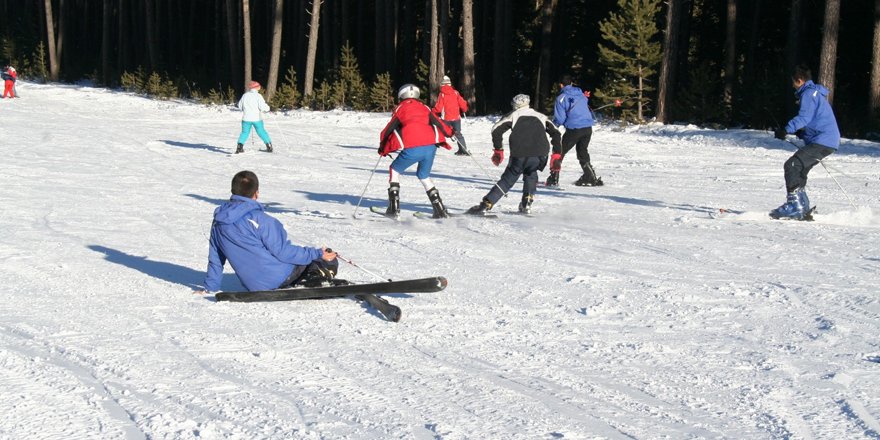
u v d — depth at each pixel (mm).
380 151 11109
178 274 7730
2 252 8648
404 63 42281
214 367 5023
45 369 4941
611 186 15008
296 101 39094
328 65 43719
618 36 29828
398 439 3955
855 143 22469
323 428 4082
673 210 11922
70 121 28328
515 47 43125
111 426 4086
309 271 6734
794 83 11000
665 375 4926
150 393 4559
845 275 7688
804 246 9148
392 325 5965
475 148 22500
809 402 4477
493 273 7734
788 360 5219
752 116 28188
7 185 13859
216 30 51938
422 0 45375
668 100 29375
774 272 7828
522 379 4844
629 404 4453
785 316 6262
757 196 13633
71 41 66812
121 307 6477
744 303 6633
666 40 29375
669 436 4027
